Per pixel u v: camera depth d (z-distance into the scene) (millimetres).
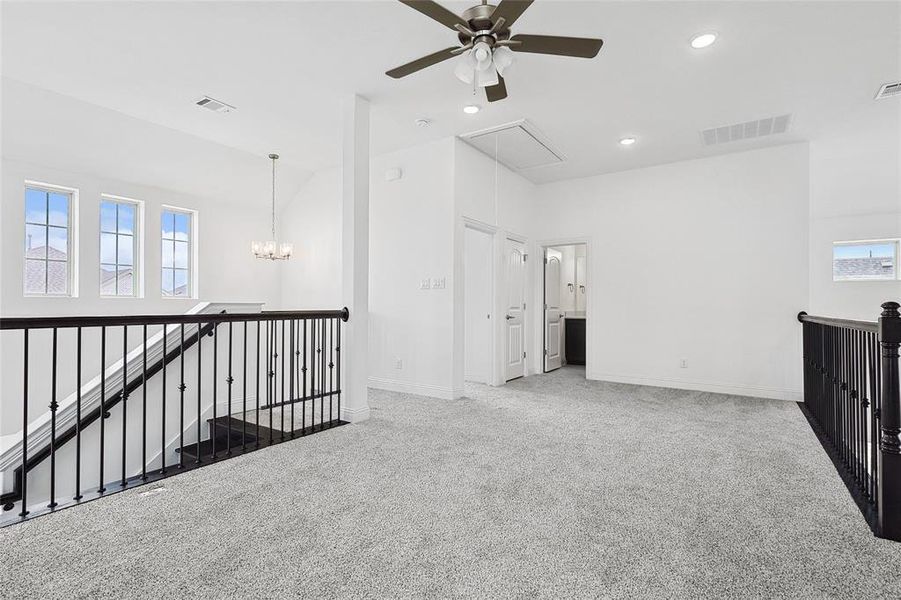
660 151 4863
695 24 2645
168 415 3559
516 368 5828
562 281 7375
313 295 6188
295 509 2098
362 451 2922
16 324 1931
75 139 4469
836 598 1478
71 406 3061
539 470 2596
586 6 2492
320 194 6098
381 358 5121
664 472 2570
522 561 1687
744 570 1632
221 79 3391
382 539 1837
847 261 6090
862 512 2062
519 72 3209
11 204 4312
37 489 2938
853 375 2613
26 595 1469
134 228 5402
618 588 1529
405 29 2754
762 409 4125
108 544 1783
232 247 6191
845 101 3629
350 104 3643
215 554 1720
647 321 5379
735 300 4867
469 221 4812
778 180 4672
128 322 2342
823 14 2525
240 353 4141
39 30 2758
